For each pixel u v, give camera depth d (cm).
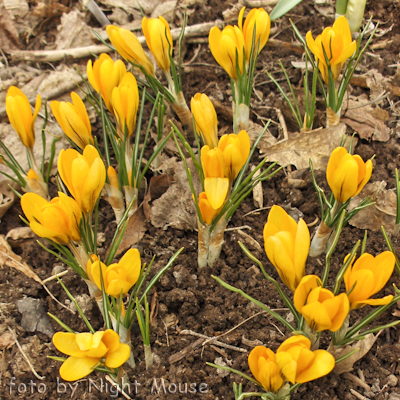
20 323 52
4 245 55
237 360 50
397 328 51
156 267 53
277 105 60
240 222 55
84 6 66
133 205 54
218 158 46
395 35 64
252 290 52
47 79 62
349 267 44
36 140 59
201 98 49
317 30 65
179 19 66
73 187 46
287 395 46
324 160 57
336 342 47
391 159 57
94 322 52
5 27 66
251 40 53
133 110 51
